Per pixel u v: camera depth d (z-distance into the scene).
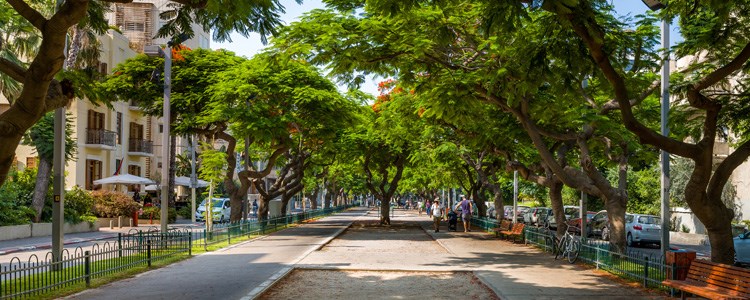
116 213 37.69
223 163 25.09
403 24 14.41
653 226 28.39
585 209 19.97
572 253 17.50
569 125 17.41
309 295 11.81
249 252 20.58
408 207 113.06
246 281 13.39
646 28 15.34
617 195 17.50
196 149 45.16
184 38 11.30
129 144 48.50
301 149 36.69
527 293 11.83
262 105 26.89
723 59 12.95
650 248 28.64
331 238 27.06
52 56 8.35
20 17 13.16
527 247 22.94
